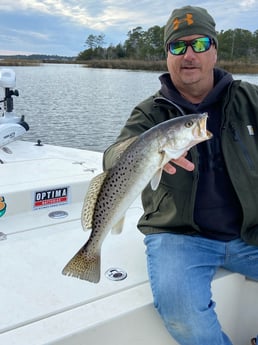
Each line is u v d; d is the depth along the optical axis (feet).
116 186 4.92
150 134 4.71
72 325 5.06
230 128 6.26
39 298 5.61
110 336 5.27
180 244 6.01
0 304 5.44
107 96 41.65
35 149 11.48
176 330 5.32
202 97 6.86
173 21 6.51
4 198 8.00
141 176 4.77
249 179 6.06
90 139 25.40
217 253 6.10
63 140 24.63
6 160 10.19
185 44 6.41
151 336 5.60
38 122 27.96
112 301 5.57
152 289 5.53
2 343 4.71
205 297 5.39
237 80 6.53
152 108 6.45
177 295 5.24
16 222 7.98
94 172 9.66
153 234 6.35
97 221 5.08
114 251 7.02
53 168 9.78
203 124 4.66
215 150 6.21
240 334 6.64
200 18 6.38
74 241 7.35
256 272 6.19
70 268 5.08
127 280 6.12
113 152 5.48
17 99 34.04
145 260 6.75
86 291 5.80
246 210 5.98
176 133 4.59
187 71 6.49
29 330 4.95
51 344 4.79
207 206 6.13
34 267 6.43
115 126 29.30
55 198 8.66
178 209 6.11
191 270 5.60
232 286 6.28
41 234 7.55
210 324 5.24
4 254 6.78
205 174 6.13
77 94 41.65
